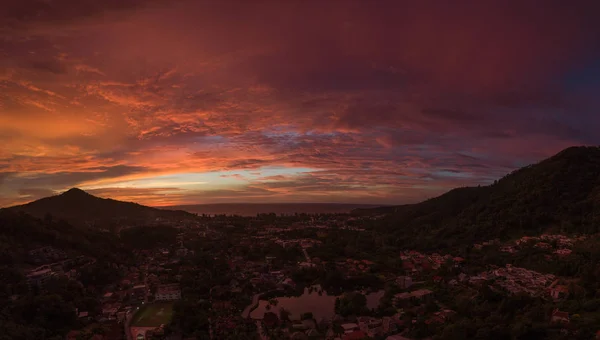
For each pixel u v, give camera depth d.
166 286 180.75
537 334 119.38
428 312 148.62
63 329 130.00
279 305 166.75
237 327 139.12
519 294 145.12
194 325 139.00
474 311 141.12
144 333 133.62
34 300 134.25
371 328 136.50
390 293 172.88
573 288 143.38
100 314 148.50
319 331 138.88
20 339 115.06
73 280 166.62
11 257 170.00
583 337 113.00
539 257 192.50
